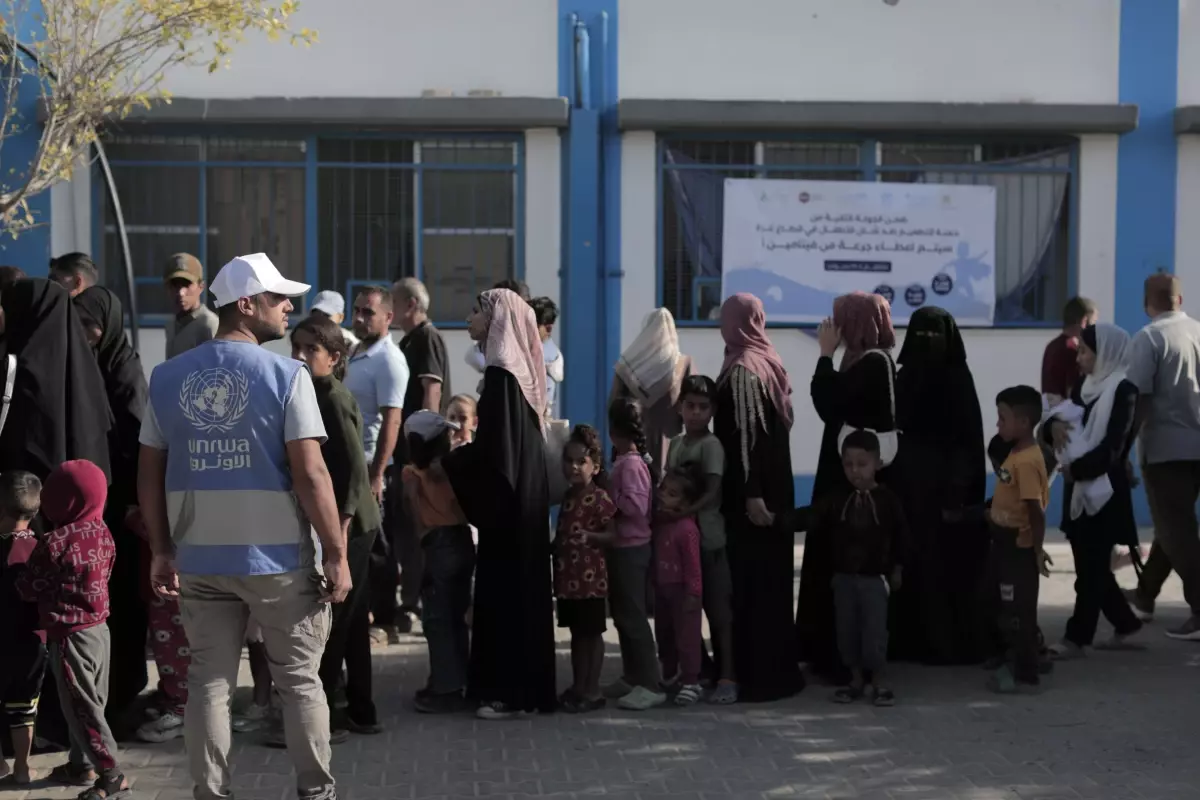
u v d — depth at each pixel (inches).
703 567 240.8
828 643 255.4
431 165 419.2
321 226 418.3
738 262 425.4
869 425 256.4
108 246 412.2
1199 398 280.4
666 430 275.0
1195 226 438.0
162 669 215.9
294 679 164.1
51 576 179.9
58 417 196.4
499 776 197.6
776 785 193.5
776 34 423.8
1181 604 323.6
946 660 264.4
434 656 231.8
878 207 429.7
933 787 192.5
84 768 190.4
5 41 353.4
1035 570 243.3
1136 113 428.1
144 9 336.2
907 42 427.5
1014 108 423.5
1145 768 201.2
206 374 161.2
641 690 234.8
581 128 418.0
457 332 418.3
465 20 415.2
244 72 410.3
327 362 205.0
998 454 251.4
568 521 231.9
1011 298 438.3
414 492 234.7
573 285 420.8
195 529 160.4
